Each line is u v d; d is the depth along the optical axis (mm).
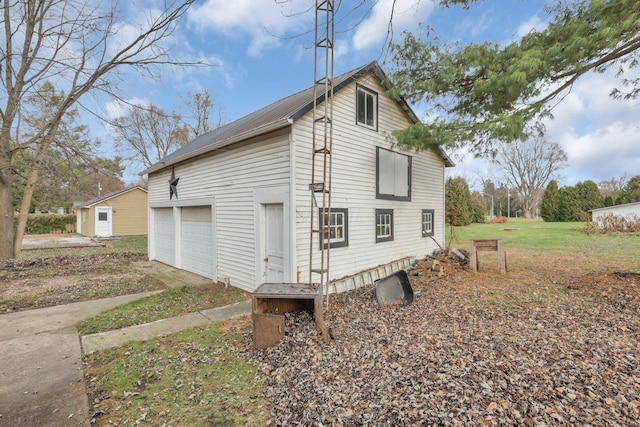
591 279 7000
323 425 2494
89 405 2941
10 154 10492
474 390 2770
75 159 11422
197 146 10445
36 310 5984
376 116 8320
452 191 25188
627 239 14344
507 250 12344
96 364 3775
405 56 7035
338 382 3088
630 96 6305
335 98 7137
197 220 9609
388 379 3055
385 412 2578
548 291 6344
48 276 9250
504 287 6766
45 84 10906
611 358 3301
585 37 5086
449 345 3775
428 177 10750
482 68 6316
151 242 12719
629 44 5156
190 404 2902
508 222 29891
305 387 3068
